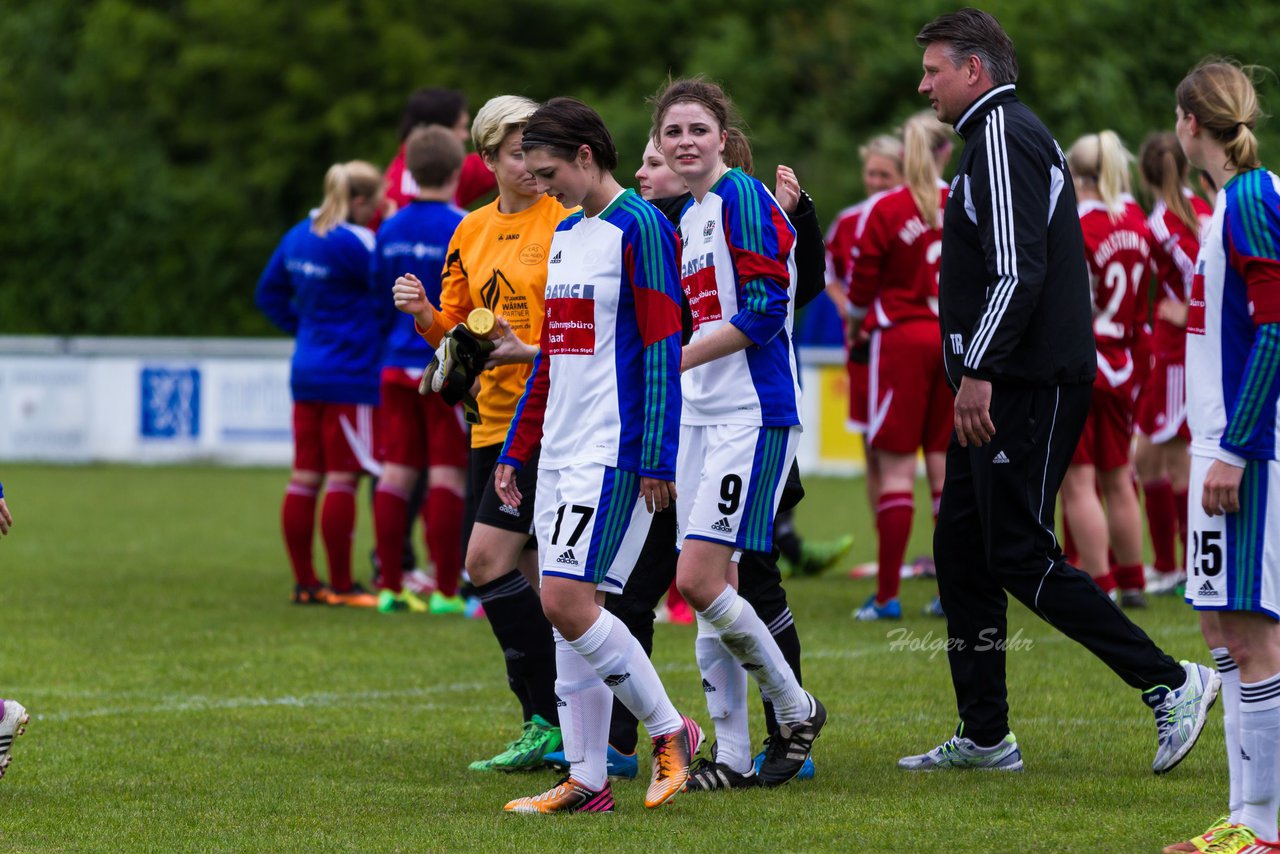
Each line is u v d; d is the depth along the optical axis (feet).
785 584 123.44
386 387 106.83
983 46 59.52
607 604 66.39
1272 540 49.70
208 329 352.90
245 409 239.50
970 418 58.70
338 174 111.96
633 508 55.52
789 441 58.44
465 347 61.72
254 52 362.33
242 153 367.66
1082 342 60.23
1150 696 60.70
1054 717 72.43
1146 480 112.88
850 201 320.91
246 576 129.08
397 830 54.08
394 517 108.78
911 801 57.62
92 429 242.37
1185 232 106.83
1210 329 51.03
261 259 354.95
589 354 55.06
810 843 51.78
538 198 68.80
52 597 115.03
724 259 58.44
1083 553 98.53
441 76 348.38
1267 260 49.19
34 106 382.42
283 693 80.59
